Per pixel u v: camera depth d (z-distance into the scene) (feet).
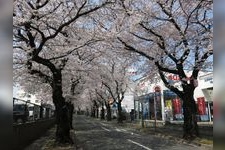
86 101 238.89
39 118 78.33
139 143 56.29
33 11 38.11
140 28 59.62
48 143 54.19
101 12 50.67
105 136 74.33
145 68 73.77
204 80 109.81
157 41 59.98
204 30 55.67
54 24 46.24
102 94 176.96
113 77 128.36
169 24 59.72
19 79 67.51
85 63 72.69
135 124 124.57
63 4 45.96
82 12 45.27
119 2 47.70
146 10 56.13
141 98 124.16
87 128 110.73
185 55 58.95
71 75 79.77
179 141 58.39
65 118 52.47
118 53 69.97
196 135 58.44
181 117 114.52
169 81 71.77
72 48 50.21
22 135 46.68
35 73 52.42
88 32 51.08
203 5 51.78
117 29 53.52
